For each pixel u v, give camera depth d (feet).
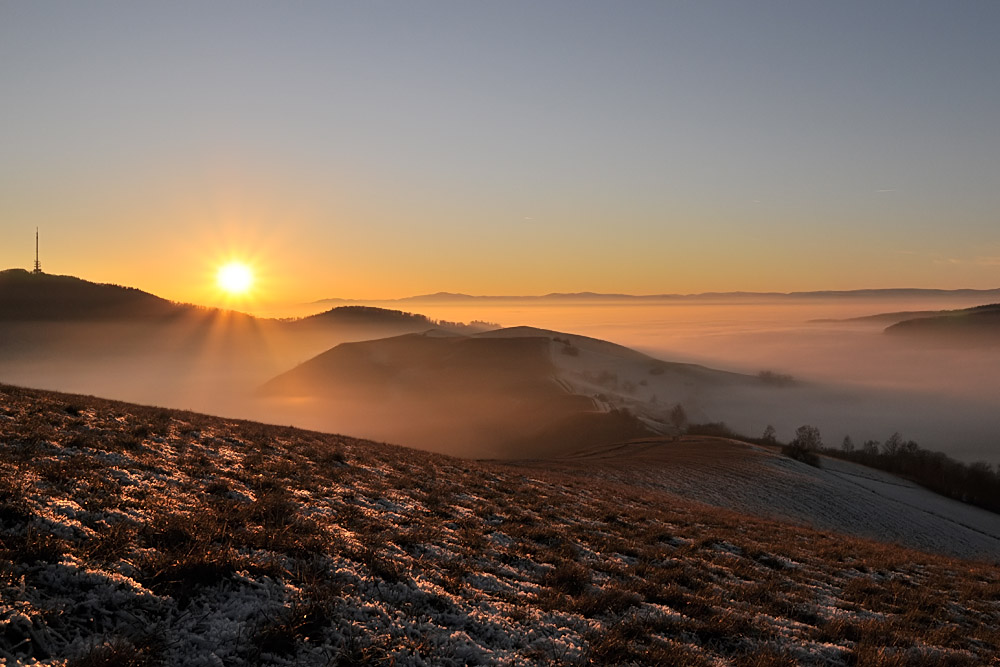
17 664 16.30
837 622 34.53
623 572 39.60
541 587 32.99
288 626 20.71
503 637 24.30
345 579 26.48
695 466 223.10
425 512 48.32
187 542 26.16
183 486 38.68
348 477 56.95
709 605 33.91
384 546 34.01
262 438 72.08
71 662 17.01
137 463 41.55
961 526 200.75
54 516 25.71
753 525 83.97
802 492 197.47
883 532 166.20
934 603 45.32
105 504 29.25
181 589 22.17
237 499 38.55
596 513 65.92
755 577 45.85
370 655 20.26
